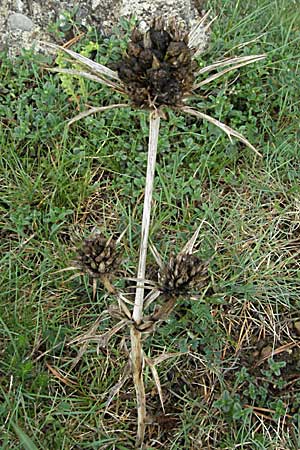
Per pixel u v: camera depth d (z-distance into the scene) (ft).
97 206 2.85
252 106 3.10
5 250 2.67
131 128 2.97
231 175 2.92
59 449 2.19
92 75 1.63
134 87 1.55
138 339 1.88
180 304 2.49
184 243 2.69
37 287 2.56
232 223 2.78
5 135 2.93
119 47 3.11
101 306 2.54
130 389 2.39
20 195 2.76
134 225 2.72
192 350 2.47
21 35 3.17
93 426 2.29
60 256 2.62
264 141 3.12
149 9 3.16
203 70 1.64
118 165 2.92
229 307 2.59
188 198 2.87
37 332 2.44
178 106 1.57
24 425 2.22
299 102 3.19
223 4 3.48
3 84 3.05
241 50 3.21
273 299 2.62
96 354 2.43
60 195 2.80
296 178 2.97
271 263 2.70
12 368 2.32
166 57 1.55
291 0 3.65
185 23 3.22
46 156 2.94
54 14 3.18
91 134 2.91
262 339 2.53
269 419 2.35
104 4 3.19
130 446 2.26
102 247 1.73
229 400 2.30
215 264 2.65
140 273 1.81
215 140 2.97
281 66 3.25
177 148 2.91
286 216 2.85
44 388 2.33
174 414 2.36
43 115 2.97
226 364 2.47
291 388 2.43
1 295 2.47
